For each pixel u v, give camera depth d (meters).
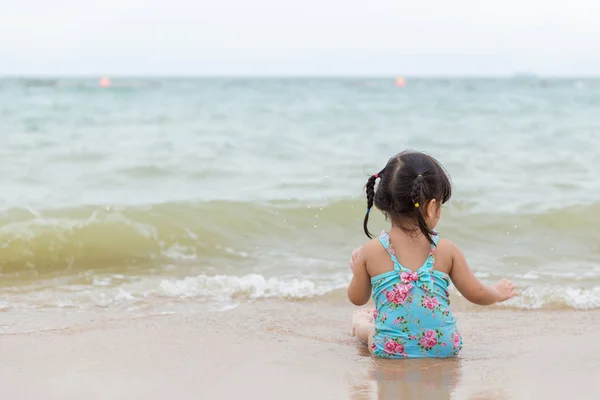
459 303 3.96
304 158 9.70
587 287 4.31
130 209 5.81
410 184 2.93
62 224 5.38
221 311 3.76
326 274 4.62
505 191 7.16
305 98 31.23
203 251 5.15
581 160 9.42
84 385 2.56
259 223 5.74
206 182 7.71
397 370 2.78
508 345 3.18
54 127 14.66
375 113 19.61
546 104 24.44
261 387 2.54
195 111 20.50
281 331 3.40
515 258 5.01
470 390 2.52
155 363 2.84
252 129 14.40
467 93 38.31
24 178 7.88
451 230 5.66
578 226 5.76
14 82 66.88
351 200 6.21
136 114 19.05
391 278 3.00
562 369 2.79
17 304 3.87
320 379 2.65
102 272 4.63
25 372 2.71
